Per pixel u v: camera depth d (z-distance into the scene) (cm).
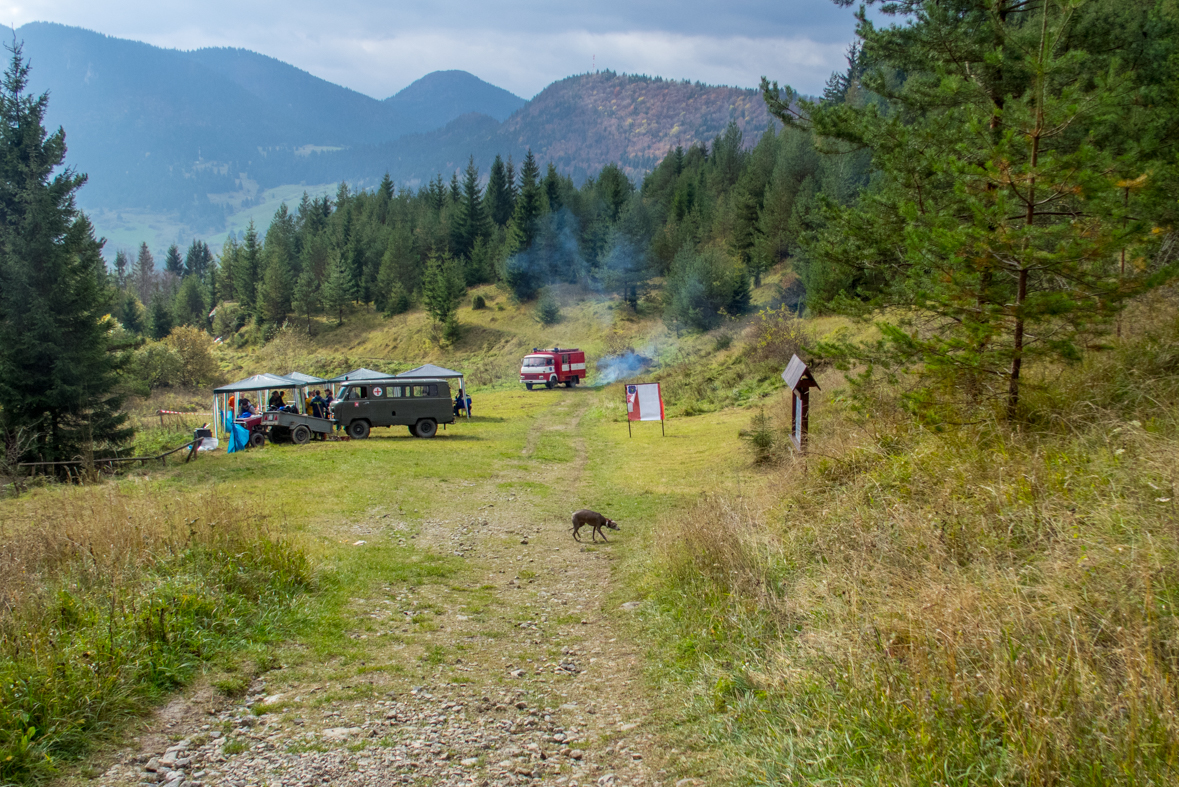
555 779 377
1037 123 723
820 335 2798
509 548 1046
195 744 410
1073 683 336
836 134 1079
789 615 544
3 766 353
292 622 627
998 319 748
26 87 2247
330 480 1517
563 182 9588
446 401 2425
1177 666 338
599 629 672
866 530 665
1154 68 1030
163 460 1769
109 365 2273
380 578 827
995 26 918
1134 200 770
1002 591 444
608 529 1173
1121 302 698
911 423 911
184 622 541
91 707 420
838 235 1130
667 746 412
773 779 350
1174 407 662
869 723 367
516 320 7375
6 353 2038
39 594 561
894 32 1008
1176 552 425
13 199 2206
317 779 371
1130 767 284
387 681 521
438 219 9744
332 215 11212
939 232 740
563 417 3078
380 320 8438
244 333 9075
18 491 1402
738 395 2786
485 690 512
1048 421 741
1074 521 510
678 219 7912
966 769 315
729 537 728
